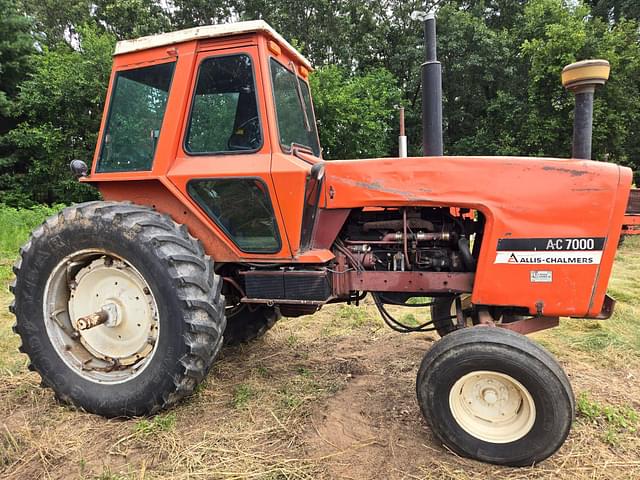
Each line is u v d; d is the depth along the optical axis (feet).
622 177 7.36
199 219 8.68
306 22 52.80
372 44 51.88
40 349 8.78
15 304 8.95
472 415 7.20
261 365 10.69
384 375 10.13
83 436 7.75
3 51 44.01
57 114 43.91
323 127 40.37
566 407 6.63
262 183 8.22
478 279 7.93
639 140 41.81
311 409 8.55
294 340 12.39
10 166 43.96
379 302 9.93
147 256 7.87
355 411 8.52
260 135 8.23
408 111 49.16
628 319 13.44
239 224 8.57
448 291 8.74
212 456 7.09
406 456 7.16
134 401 8.12
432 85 9.80
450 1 55.72
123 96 9.04
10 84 45.50
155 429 7.77
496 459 6.93
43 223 8.91
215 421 8.14
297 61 10.17
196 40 8.41
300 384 9.64
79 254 8.52
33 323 8.80
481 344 6.97
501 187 7.82
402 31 54.24
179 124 8.55
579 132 8.00
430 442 7.56
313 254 8.48
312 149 10.51
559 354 11.02
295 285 8.59
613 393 9.04
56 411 8.59
